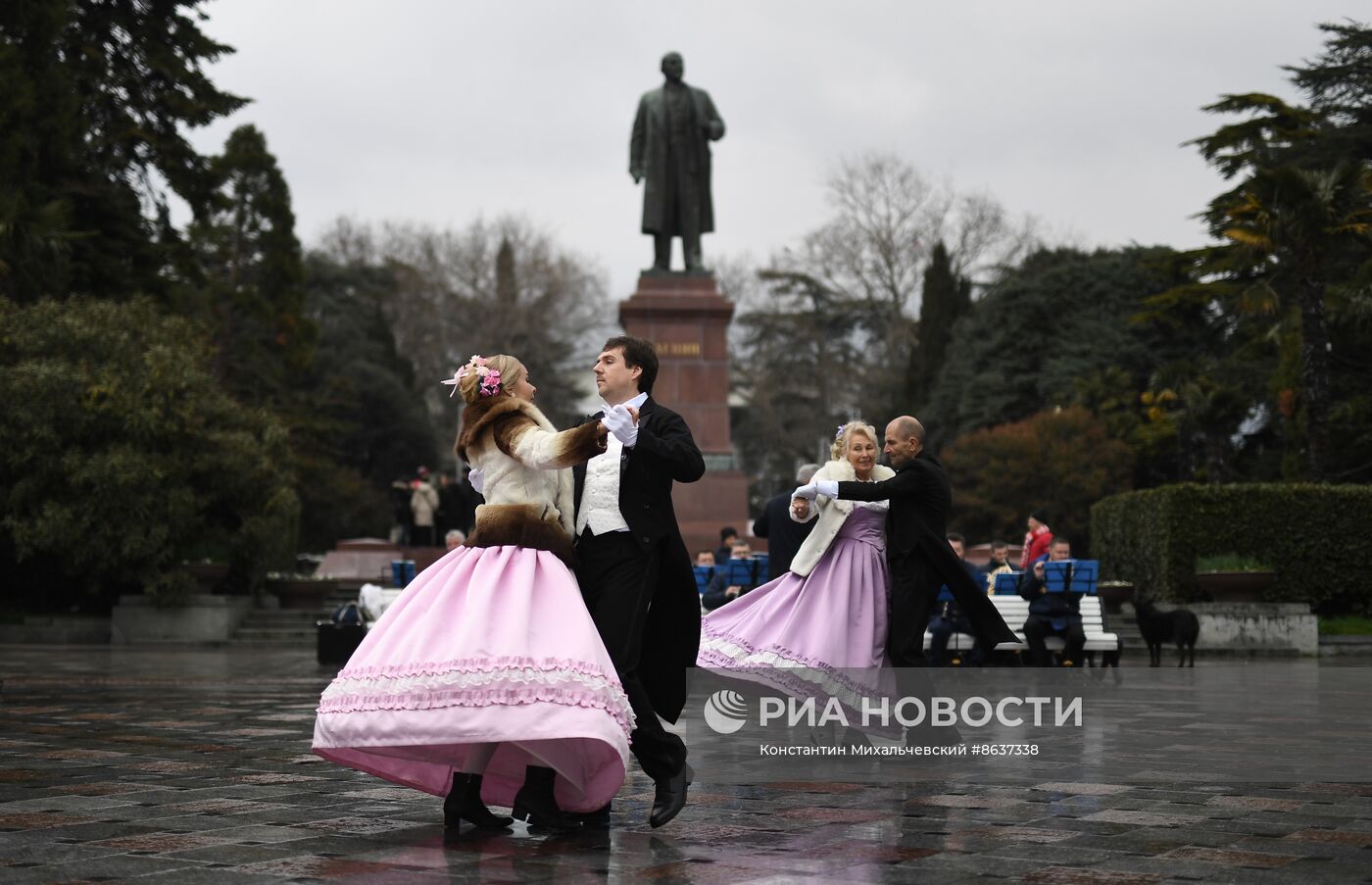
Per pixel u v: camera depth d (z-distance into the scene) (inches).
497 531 218.5
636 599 224.4
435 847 200.5
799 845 202.4
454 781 216.5
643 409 234.1
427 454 2460.6
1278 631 911.0
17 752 321.4
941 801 246.5
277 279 1967.3
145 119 1482.5
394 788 261.0
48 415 986.1
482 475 225.1
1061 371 1957.4
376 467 2434.8
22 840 203.3
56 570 1121.4
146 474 992.9
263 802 243.4
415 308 2635.3
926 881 176.1
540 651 205.8
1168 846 201.2
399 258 2669.8
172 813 229.6
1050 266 2155.5
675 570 229.6
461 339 2568.9
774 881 175.9
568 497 227.0
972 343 2113.7
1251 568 949.2
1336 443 1382.9
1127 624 981.2
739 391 2586.1
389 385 2421.3
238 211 1966.0
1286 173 1119.0
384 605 717.3
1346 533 984.3
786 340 2465.6
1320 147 1617.9
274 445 1109.1
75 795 250.2
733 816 229.3
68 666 707.4
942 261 2190.0
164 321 1108.5
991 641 310.5
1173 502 986.7
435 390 2704.2
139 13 1459.2
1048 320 2059.5
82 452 998.4
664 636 231.5
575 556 223.5
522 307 2527.1
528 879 176.7
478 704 201.6
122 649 933.2
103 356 1035.3
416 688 204.2
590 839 207.9
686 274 1190.9
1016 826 218.5
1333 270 1422.2
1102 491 1728.6
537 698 201.2
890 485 308.3
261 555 1115.9
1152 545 1016.9
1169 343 1958.7
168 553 1015.0
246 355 1894.7
